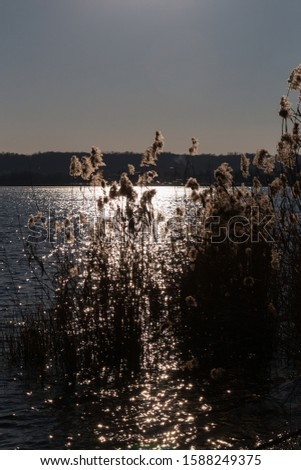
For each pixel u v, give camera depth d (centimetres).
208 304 1138
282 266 1027
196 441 798
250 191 1185
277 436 797
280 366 1044
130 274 1186
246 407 884
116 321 1123
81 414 898
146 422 862
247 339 1095
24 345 1149
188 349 1157
